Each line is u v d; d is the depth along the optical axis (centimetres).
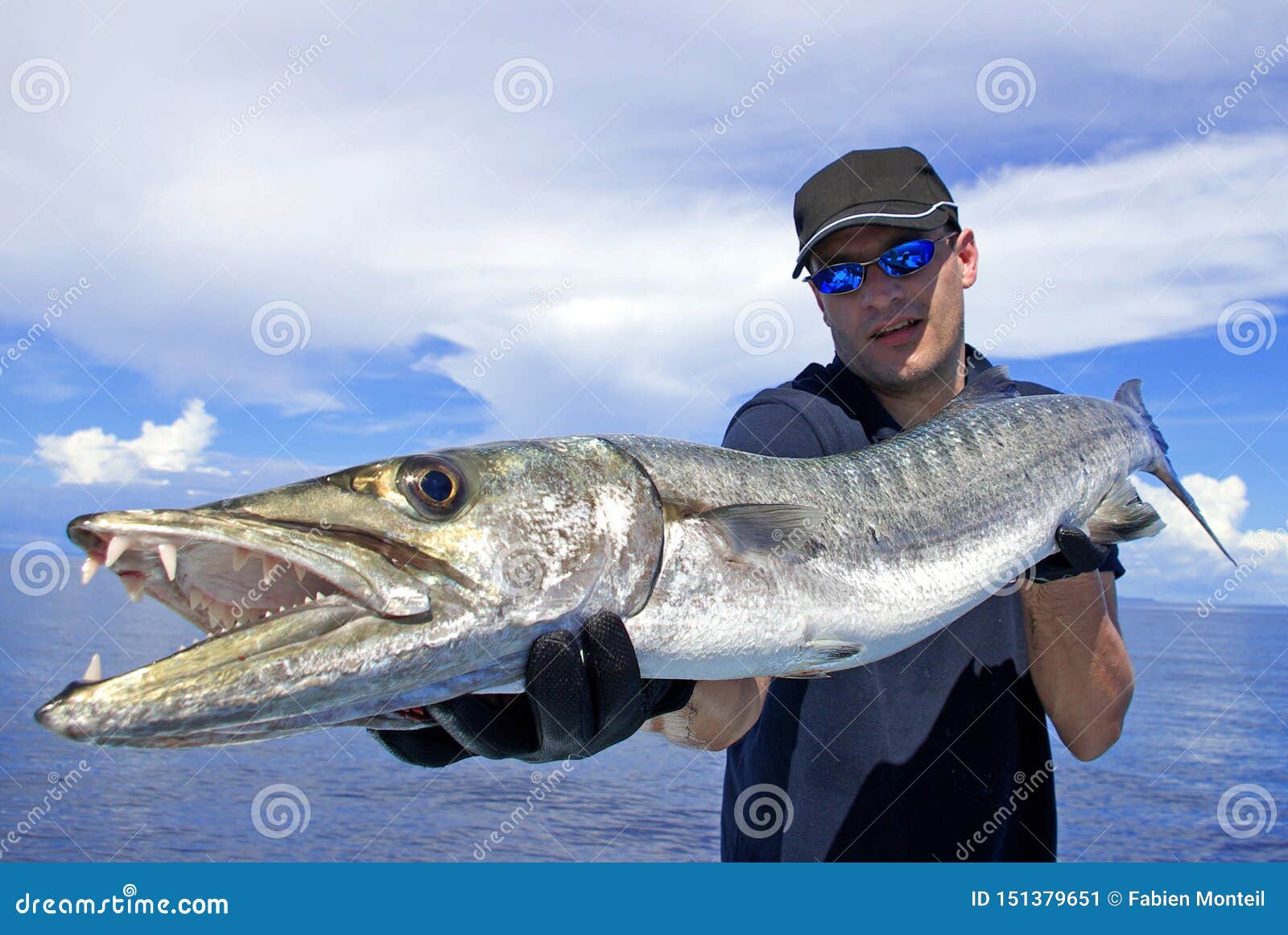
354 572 206
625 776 1044
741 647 257
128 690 180
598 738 221
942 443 321
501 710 227
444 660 214
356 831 769
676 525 250
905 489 302
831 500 283
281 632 198
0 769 955
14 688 1440
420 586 211
